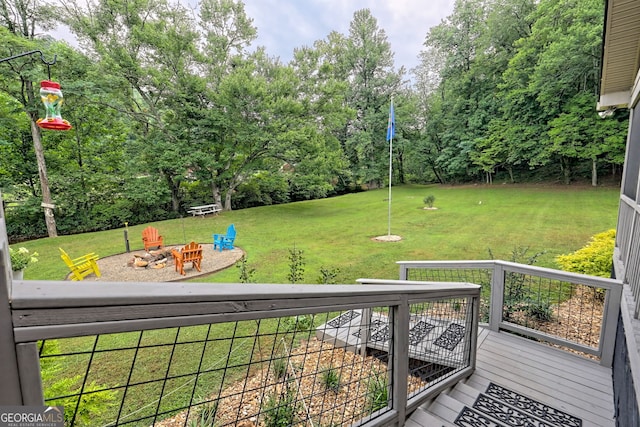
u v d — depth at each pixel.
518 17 18.41
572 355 2.88
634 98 3.28
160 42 12.63
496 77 19.66
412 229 10.45
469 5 20.89
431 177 26.30
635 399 1.51
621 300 2.50
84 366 3.32
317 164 15.44
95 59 11.97
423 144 24.50
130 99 13.19
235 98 13.91
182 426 2.37
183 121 14.19
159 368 3.25
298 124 14.99
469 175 23.44
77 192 13.34
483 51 19.73
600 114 4.74
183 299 0.72
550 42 15.58
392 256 7.57
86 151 13.50
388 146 24.27
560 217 10.83
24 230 12.46
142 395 2.81
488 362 2.78
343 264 7.04
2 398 0.52
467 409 2.13
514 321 3.61
